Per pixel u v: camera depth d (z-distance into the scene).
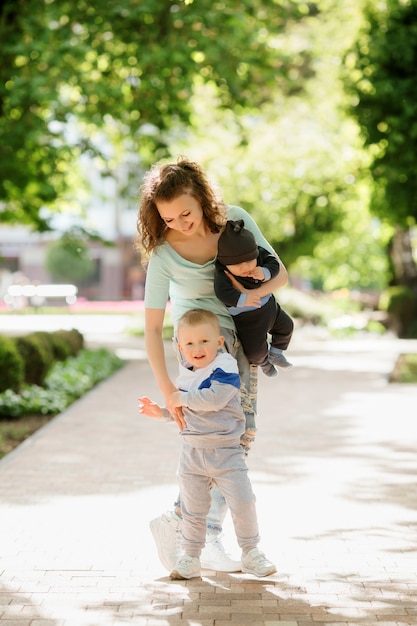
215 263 5.99
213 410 5.96
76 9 18.64
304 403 15.73
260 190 35.50
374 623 5.50
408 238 37.06
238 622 5.52
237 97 20.41
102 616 5.62
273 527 7.68
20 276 61.03
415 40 20.48
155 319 6.20
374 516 8.05
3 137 18.69
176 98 20.23
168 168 5.90
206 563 6.49
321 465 10.35
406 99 20.33
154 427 13.14
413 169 20.88
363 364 23.09
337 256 45.09
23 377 15.49
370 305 41.97
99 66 20.58
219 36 19.17
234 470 6.08
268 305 6.11
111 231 66.69
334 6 30.64
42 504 8.44
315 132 35.19
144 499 8.65
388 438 12.13
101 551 6.95
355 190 34.16
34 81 18.16
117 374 20.81
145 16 18.80
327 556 6.85
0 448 11.67
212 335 6.01
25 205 22.84
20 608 5.75
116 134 24.33
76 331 22.94
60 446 11.55
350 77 21.61
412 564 6.65
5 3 18.45
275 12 21.47
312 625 5.47
